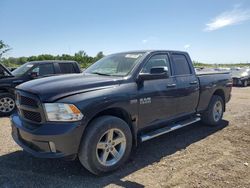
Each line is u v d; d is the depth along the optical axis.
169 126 5.20
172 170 4.02
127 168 4.11
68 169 4.05
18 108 4.16
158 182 3.64
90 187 3.50
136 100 4.27
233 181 3.65
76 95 3.64
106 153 3.86
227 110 8.75
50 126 3.51
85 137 3.63
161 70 4.46
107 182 3.65
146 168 4.10
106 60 5.27
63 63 10.03
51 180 3.69
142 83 4.45
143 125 4.52
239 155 4.62
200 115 6.25
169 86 4.96
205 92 6.08
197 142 5.36
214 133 6.01
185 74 5.59
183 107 5.41
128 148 4.12
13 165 4.18
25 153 4.67
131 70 4.49
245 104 10.10
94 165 3.70
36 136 3.54
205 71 6.77
